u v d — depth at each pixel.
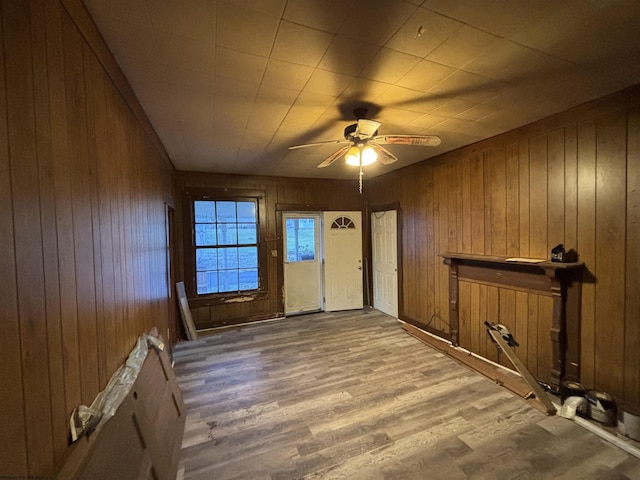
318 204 5.31
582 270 2.35
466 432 2.09
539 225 2.65
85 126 1.21
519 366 2.53
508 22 1.35
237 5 1.21
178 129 2.67
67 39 1.07
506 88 2.01
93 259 1.23
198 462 1.84
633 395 2.07
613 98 2.11
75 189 1.10
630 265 2.07
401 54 1.60
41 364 0.83
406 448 1.94
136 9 1.22
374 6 1.23
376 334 4.16
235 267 4.77
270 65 1.68
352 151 2.48
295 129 2.72
